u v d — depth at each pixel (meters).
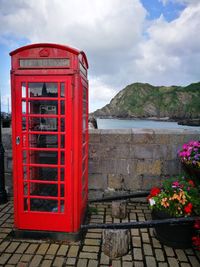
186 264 2.96
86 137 4.15
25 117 3.23
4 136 5.10
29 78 3.12
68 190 3.34
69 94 3.13
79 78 3.15
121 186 5.02
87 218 4.23
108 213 4.48
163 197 3.45
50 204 3.62
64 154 3.28
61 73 3.07
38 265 2.88
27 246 3.29
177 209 3.29
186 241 3.25
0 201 4.84
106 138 4.95
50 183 3.39
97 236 3.59
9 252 3.14
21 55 3.11
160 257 3.09
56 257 3.05
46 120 3.30
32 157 3.51
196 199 3.33
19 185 3.40
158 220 3.20
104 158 4.99
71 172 3.31
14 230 3.47
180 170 4.90
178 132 4.89
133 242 3.45
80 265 2.90
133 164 4.97
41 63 3.11
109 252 3.05
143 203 5.00
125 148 4.95
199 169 3.62
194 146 3.96
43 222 3.42
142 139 4.91
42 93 3.26
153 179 4.97
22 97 3.21
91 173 5.03
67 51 3.07
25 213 3.43
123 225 3.30
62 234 3.41
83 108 3.70
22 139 3.31
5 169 5.13
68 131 3.22
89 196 5.07
